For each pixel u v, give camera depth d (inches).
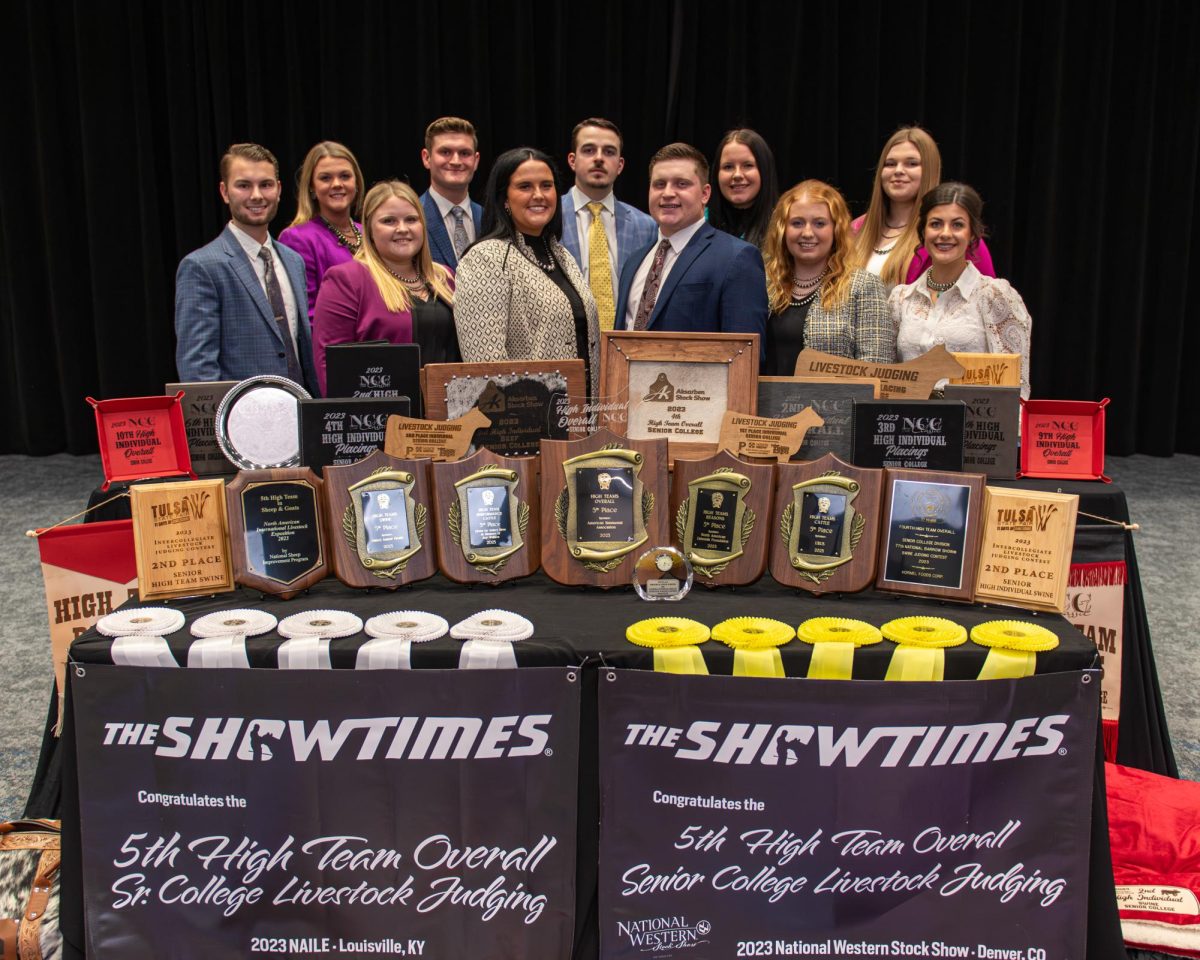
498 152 229.9
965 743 65.6
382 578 75.8
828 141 232.8
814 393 88.1
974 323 111.2
